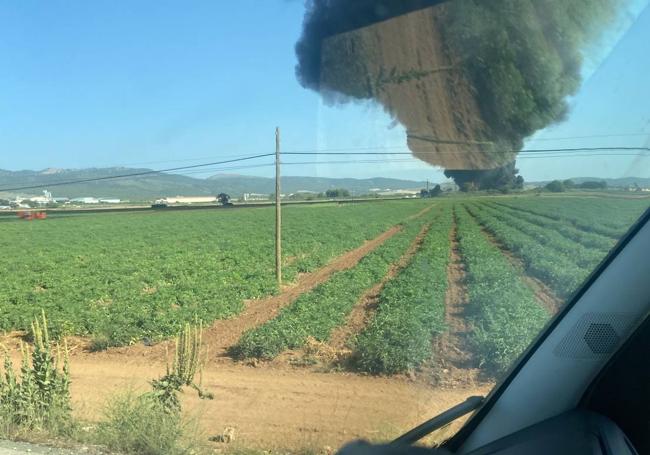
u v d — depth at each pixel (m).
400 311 12.66
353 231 46.75
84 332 14.17
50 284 23.70
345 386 8.89
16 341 13.74
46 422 6.39
